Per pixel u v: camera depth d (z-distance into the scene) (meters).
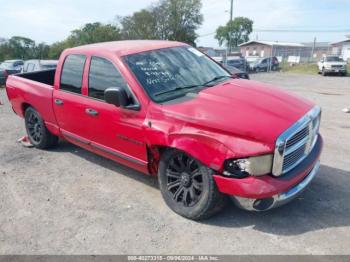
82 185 4.71
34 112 5.97
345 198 4.08
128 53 4.34
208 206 3.50
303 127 3.39
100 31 57.53
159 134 3.68
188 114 3.52
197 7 57.88
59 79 5.20
